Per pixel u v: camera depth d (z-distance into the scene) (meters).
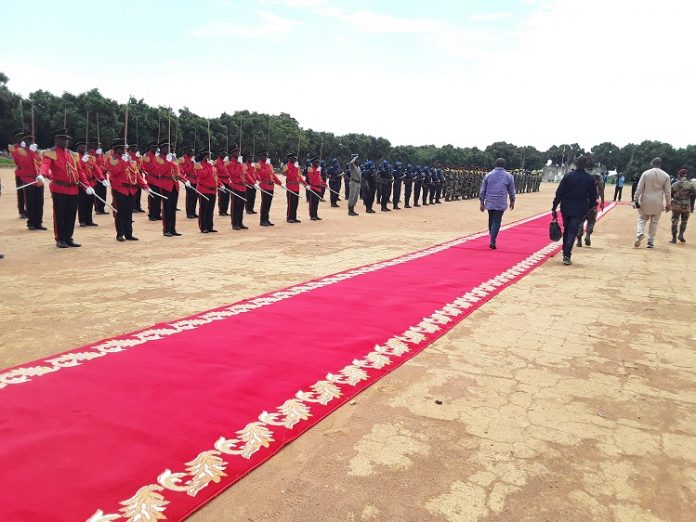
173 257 8.66
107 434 2.94
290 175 14.41
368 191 18.27
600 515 2.44
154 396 3.43
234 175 12.46
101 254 8.71
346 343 4.55
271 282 6.94
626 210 21.92
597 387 3.86
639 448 3.03
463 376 4.00
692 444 3.08
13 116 35.03
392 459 2.87
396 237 11.93
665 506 2.51
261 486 2.60
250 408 3.33
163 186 10.95
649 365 4.30
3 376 3.71
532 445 3.04
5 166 35.25
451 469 2.79
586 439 3.12
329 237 11.74
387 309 5.69
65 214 9.00
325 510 2.44
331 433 3.12
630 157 70.19
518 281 7.41
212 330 4.80
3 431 2.95
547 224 15.59
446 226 14.52
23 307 5.53
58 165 8.83
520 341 4.82
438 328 5.09
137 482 2.53
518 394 3.71
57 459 2.69
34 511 2.29
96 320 5.13
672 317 5.69
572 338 4.93
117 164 9.94
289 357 4.19
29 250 8.84
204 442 2.91
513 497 2.56
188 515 2.35
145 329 4.82
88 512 2.30
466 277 7.54
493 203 10.09
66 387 3.54
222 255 8.99
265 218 13.55
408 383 3.84
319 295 6.21
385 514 2.42
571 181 8.55
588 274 7.98
